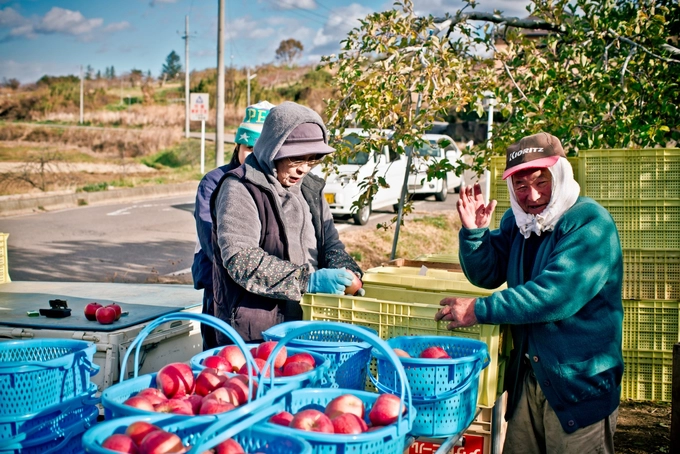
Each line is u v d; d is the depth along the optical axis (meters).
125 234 15.02
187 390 2.30
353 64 5.88
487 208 3.22
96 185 22.41
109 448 1.80
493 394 2.95
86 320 3.81
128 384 2.28
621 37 5.88
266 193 3.24
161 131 40.34
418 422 2.57
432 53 5.70
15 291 4.91
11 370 2.11
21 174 24.19
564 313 2.78
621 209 4.63
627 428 5.12
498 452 3.13
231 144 38.34
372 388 3.12
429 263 4.42
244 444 2.01
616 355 2.90
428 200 19.19
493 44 6.28
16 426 2.12
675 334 4.62
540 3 6.30
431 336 2.94
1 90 59.12
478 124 30.19
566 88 5.95
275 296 3.10
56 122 45.41
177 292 4.91
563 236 2.87
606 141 5.52
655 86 5.92
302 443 1.87
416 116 5.62
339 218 15.46
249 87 55.75
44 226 15.95
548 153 2.90
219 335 3.29
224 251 3.10
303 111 3.21
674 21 6.61
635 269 4.64
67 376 2.27
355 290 3.25
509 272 3.17
